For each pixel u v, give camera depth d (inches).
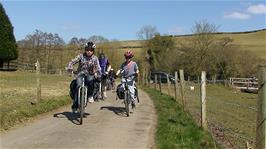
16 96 749.3
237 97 1300.4
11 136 407.2
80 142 394.3
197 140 429.1
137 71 596.7
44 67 2810.0
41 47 2876.5
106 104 734.5
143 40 2970.0
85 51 501.0
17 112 510.0
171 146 386.9
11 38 2336.4
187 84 1279.5
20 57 2834.6
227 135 521.7
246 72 2097.7
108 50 2861.7
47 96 771.4
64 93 876.6
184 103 685.3
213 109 844.6
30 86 1067.3
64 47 2938.0
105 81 822.5
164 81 1905.8
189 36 2664.9
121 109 666.8
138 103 794.8
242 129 613.0
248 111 855.7
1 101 649.6
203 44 2379.4
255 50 2979.8
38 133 427.5
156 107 734.5
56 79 1692.9
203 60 2336.4
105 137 423.8
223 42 2354.8
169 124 514.9
